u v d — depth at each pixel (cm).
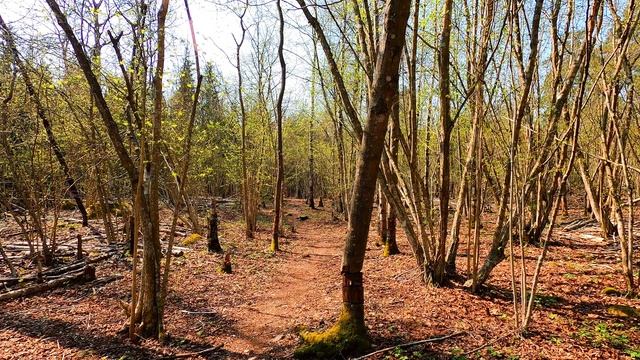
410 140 739
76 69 772
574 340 491
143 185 535
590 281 734
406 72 920
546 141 583
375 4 700
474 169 771
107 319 630
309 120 2722
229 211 2327
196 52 534
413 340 507
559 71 625
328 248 1455
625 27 614
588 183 1111
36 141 872
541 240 1091
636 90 802
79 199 1355
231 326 638
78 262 938
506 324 547
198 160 1420
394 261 1002
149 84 568
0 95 816
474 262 662
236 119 1800
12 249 1034
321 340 495
